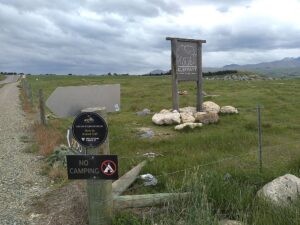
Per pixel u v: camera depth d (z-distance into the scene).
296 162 3.48
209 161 3.77
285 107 8.51
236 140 4.91
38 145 5.12
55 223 2.50
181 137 5.24
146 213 2.50
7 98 16.06
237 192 2.56
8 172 3.88
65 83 25.41
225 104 9.87
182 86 18.86
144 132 5.83
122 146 4.77
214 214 2.43
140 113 8.14
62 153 4.09
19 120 8.35
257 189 2.82
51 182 3.48
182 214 2.39
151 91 15.49
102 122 2.15
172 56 7.17
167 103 10.59
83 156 2.14
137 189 2.98
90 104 2.31
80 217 2.54
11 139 5.89
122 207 2.48
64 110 2.27
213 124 6.48
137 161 3.84
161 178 3.12
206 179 2.69
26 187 3.36
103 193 2.26
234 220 2.35
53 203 2.84
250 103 9.91
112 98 2.36
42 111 6.82
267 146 4.65
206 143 4.77
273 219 2.20
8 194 3.17
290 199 2.47
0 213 2.75
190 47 7.40
